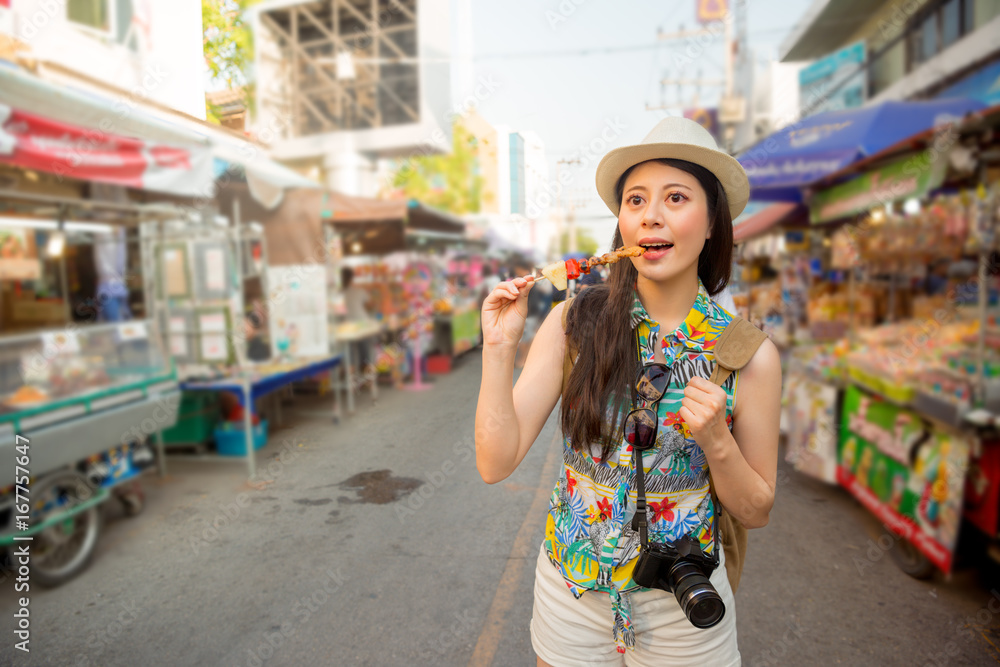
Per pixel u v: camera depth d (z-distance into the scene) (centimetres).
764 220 543
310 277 336
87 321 367
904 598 218
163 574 175
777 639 194
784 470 367
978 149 259
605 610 97
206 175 241
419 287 449
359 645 161
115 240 348
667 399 90
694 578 85
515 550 189
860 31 673
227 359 318
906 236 374
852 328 395
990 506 214
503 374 91
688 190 86
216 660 150
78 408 235
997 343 245
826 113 346
